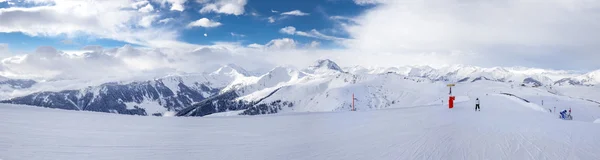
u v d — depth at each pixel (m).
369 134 15.87
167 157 11.22
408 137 14.23
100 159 10.64
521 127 17.47
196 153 11.93
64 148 11.88
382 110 36.88
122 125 19.36
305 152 11.79
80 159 10.49
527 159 9.72
